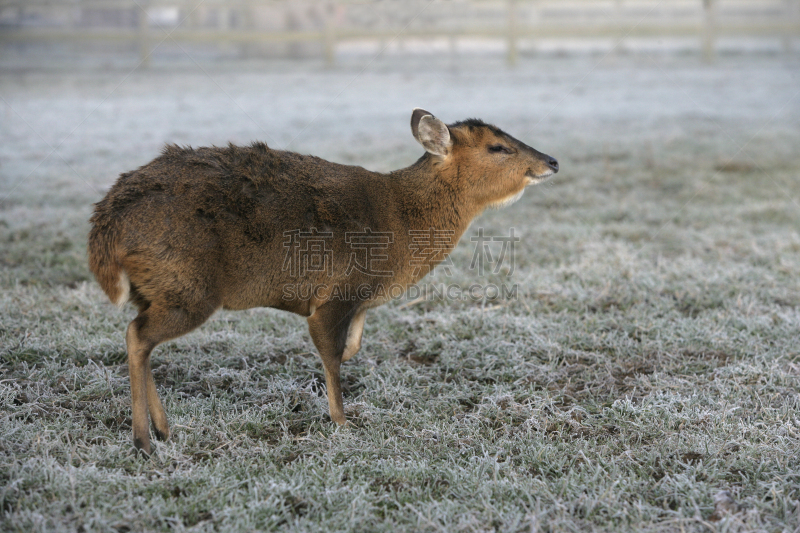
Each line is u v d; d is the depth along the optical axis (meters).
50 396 6.82
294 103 24.03
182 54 36.78
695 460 6.04
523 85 27.86
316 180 6.50
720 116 22.52
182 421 6.46
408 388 7.47
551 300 9.88
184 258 5.70
